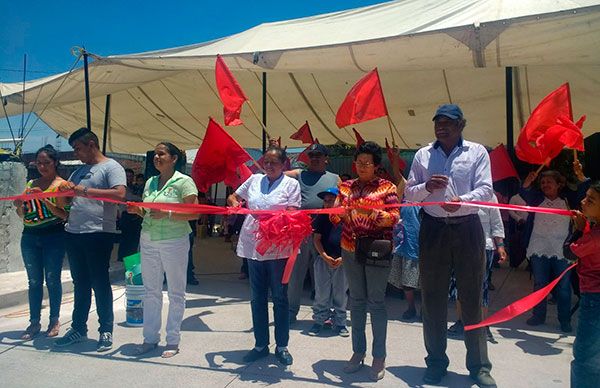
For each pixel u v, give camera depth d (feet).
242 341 15.26
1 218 23.85
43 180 15.76
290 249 13.15
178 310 14.07
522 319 18.30
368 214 12.09
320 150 16.51
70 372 12.65
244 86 33.58
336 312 16.03
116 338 15.40
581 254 9.61
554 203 16.93
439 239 11.66
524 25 14.93
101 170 14.34
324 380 12.26
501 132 36.99
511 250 28.63
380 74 28.43
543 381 12.34
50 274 15.49
